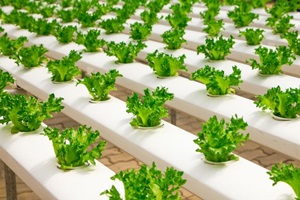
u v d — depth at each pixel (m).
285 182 1.59
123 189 1.64
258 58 2.85
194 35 3.33
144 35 3.22
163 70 2.52
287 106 2.03
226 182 1.69
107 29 3.41
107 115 2.17
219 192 1.66
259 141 2.03
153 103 2.00
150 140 1.95
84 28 3.65
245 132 2.06
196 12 4.14
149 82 2.51
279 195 1.61
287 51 2.54
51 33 3.51
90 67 2.85
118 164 2.62
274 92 2.05
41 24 3.47
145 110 1.99
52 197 1.66
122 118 2.13
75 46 3.18
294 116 2.05
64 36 3.23
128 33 3.59
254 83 2.46
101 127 2.12
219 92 2.28
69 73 2.53
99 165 1.79
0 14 4.10
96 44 3.00
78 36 3.11
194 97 2.30
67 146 1.75
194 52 2.94
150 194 1.50
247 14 3.47
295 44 2.79
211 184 1.69
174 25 3.45
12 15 3.87
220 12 4.07
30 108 2.03
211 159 1.78
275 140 1.97
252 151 2.77
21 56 2.78
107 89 2.29
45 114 2.02
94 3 4.34
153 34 3.43
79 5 4.16
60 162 1.78
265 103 2.08
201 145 1.77
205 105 2.23
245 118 2.09
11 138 1.98
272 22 3.31
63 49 3.14
